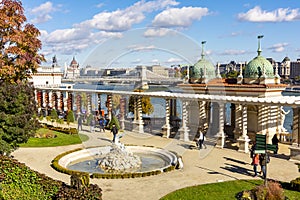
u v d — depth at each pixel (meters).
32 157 22.84
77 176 12.62
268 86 27.55
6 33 23.56
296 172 18.97
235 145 26.67
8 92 18.70
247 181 17.19
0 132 18.45
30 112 19.94
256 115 27.52
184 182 17.05
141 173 18.05
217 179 17.59
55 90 46.22
